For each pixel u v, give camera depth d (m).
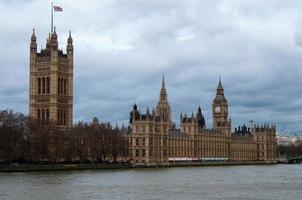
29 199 194.88
